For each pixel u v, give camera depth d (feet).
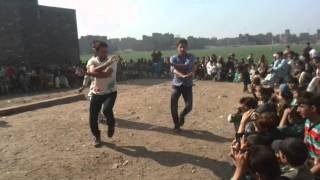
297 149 12.53
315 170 14.71
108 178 22.04
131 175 22.40
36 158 24.68
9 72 68.80
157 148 26.20
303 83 34.88
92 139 28.02
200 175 22.34
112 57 25.45
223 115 35.12
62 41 94.22
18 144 27.20
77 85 78.38
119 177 22.16
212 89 52.42
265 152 11.35
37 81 70.95
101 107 28.48
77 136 28.68
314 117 15.76
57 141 27.66
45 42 89.45
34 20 86.48
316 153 15.55
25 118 34.71
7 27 80.02
